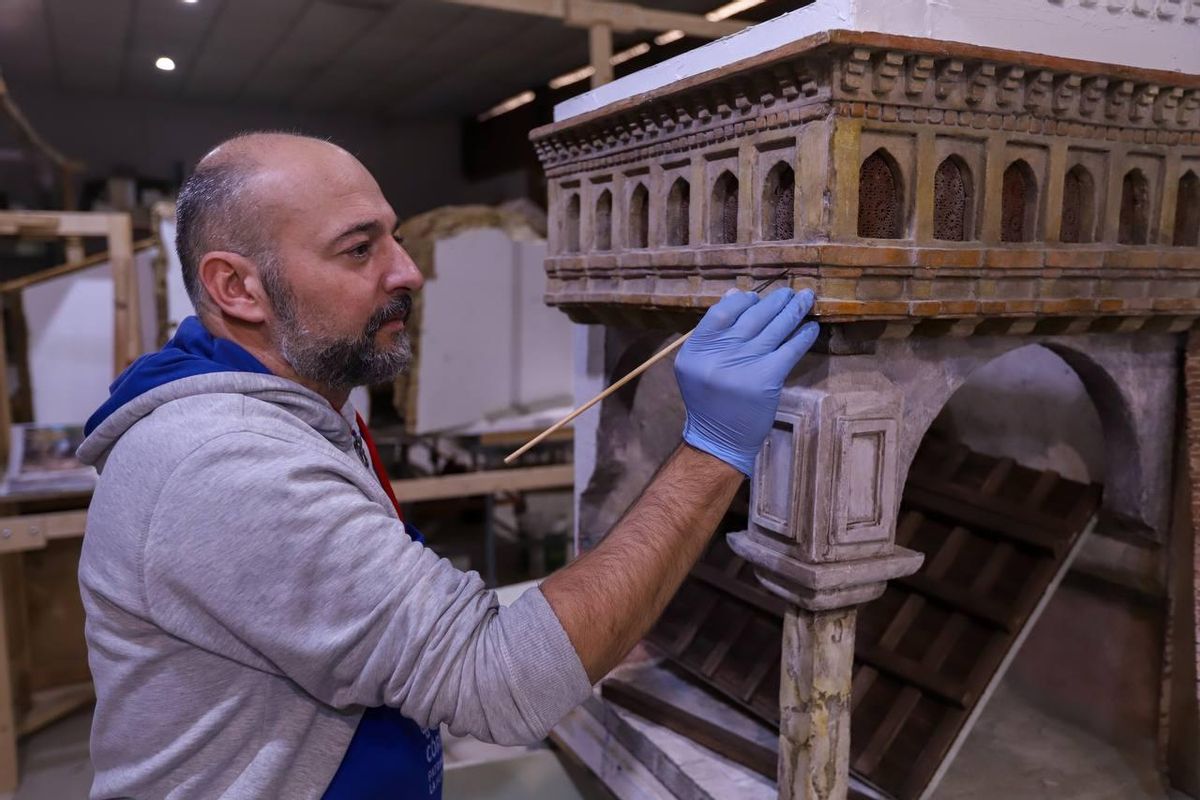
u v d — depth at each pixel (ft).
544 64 17.16
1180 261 4.46
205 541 2.94
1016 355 6.47
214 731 3.18
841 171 3.49
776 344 3.53
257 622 2.94
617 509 6.82
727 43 4.30
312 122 23.66
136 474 3.09
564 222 5.43
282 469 3.01
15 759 8.85
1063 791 5.55
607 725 6.05
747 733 5.53
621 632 3.15
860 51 3.35
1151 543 5.56
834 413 3.87
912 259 3.67
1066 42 4.20
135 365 3.46
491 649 2.99
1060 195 4.10
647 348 6.19
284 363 3.54
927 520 6.28
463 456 14.39
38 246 18.21
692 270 4.30
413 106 22.74
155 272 10.84
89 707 10.66
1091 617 6.16
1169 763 5.60
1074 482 5.84
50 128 20.71
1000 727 6.39
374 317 3.49
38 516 8.54
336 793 3.37
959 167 3.95
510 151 22.22
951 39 3.81
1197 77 4.25
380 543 3.03
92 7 12.73
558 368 12.34
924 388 4.21
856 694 5.41
